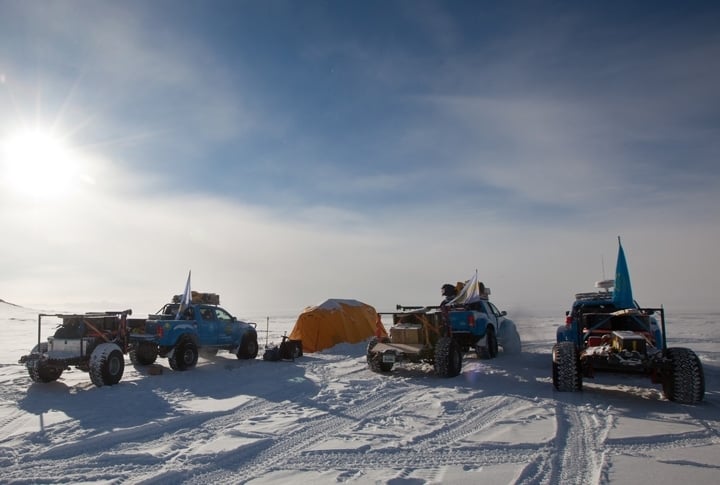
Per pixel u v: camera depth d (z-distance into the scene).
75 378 11.02
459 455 5.17
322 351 16.27
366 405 7.76
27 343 22.48
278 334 26.28
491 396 8.24
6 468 4.91
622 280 9.35
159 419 6.81
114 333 10.71
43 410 7.56
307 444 5.64
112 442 5.79
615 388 8.83
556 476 4.49
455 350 10.43
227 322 13.90
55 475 4.69
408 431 6.18
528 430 6.06
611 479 4.32
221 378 10.62
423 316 11.09
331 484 4.36
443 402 7.79
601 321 9.16
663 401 7.61
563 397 7.93
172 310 13.40
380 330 19.36
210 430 6.32
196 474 4.67
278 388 9.30
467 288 13.48
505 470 4.66
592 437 5.72
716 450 5.14
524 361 12.72
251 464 4.96
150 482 4.45
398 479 4.45
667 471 4.50
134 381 10.27
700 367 7.29
